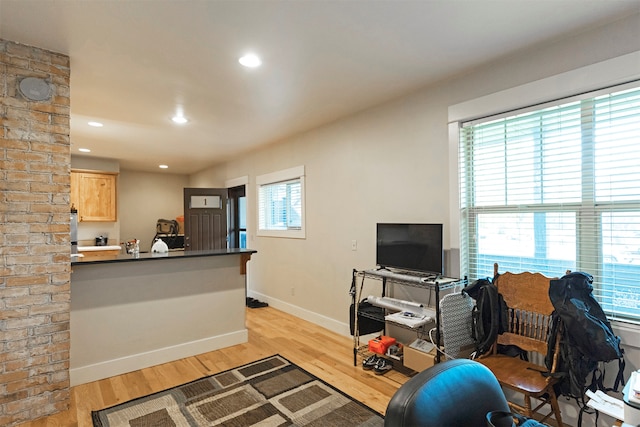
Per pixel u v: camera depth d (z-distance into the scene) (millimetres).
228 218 6246
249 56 2326
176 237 7141
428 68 2539
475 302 2484
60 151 2246
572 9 1825
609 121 1993
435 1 1755
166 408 2299
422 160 2938
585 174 2088
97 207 5992
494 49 2262
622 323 1913
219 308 3408
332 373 2816
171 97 3057
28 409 2131
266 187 5242
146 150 5305
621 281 1968
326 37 2100
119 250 5871
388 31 2037
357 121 3555
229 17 1876
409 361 2578
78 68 2465
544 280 2146
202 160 6176
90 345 2725
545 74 2203
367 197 3459
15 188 2092
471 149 2668
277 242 4875
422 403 962
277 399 2414
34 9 1771
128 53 2264
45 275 2188
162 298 3080
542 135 2275
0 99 2053
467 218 2695
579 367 1777
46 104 2201
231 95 3025
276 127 4070
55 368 2223
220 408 2301
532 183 2326
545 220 2271
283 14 1854
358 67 2514
